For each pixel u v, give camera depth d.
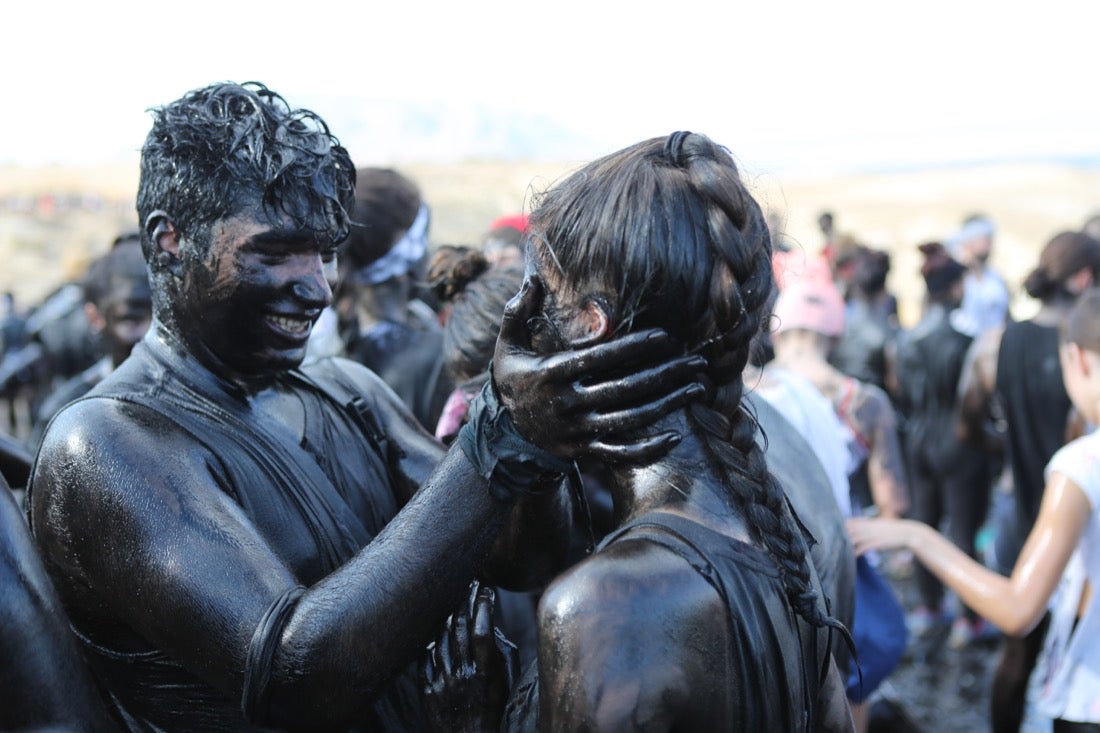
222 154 1.41
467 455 1.30
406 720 1.59
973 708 4.92
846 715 1.42
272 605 1.29
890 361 6.91
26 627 1.21
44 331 7.88
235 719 1.47
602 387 1.15
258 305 1.45
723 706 1.11
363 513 1.65
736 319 1.16
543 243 1.22
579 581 1.11
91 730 1.25
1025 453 4.27
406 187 3.27
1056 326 4.20
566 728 1.08
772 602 1.19
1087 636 2.61
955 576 2.56
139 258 3.25
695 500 1.19
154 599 1.32
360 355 3.11
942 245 6.10
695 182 1.18
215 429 1.47
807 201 23.42
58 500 1.40
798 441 2.18
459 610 1.41
